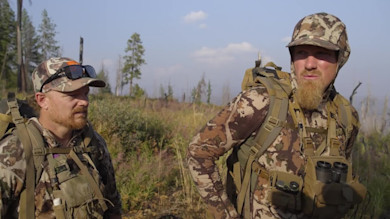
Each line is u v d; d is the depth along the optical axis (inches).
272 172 66.1
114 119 243.6
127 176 181.5
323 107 71.9
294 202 64.2
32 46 1948.8
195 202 158.6
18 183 60.3
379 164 186.7
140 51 2178.9
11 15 1737.2
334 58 68.7
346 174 64.2
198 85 295.4
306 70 68.2
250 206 68.8
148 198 169.3
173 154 235.0
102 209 68.1
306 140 66.9
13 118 63.4
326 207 62.7
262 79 69.1
